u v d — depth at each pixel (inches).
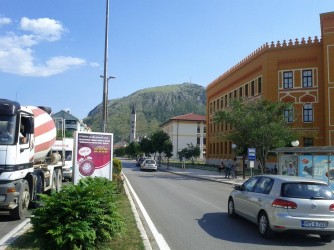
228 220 481.1
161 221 464.4
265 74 1923.0
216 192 874.1
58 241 260.2
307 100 1824.6
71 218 276.7
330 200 376.8
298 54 1857.8
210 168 2415.1
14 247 288.0
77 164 625.6
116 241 322.7
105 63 1007.0
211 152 2910.9
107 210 308.8
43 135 576.4
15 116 447.2
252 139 1375.5
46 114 609.9
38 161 582.6
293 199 372.5
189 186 1040.8
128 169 2235.5
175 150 4431.6
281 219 367.2
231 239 374.6
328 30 1772.9
